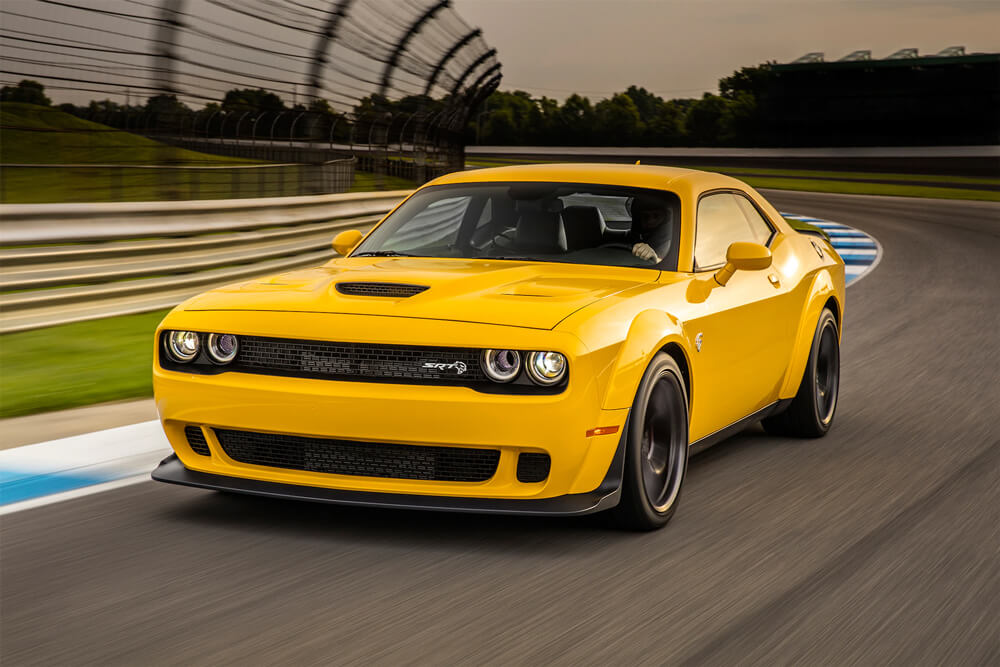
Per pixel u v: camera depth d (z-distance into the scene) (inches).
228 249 388.2
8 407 217.0
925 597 121.0
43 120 509.0
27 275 294.7
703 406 161.8
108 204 334.3
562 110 3334.2
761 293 179.9
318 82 535.5
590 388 131.6
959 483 174.2
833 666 101.3
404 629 108.3
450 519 148.3
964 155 2443.4
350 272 156.4
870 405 240.7
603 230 170.2
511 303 137.9
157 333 144.6
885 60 2691.9
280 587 120.4
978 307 418.0
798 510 157.6
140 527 142.4
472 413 129.0
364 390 131.3
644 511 142.6
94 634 106.0
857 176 2114.9
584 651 103.5
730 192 194.7
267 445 140.1
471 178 189.3
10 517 146.1
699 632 109.2
